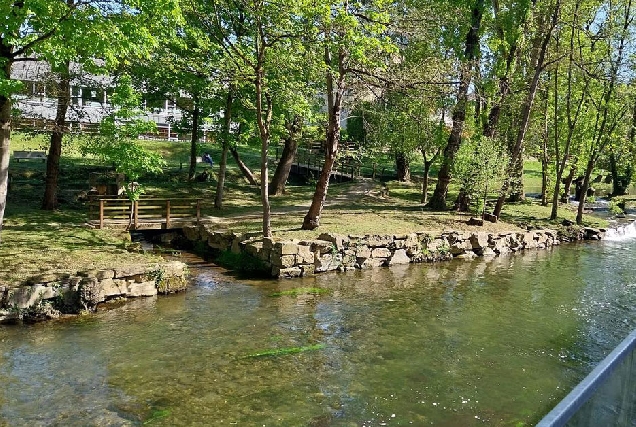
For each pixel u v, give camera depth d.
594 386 2.95
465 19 20.36
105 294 11.12
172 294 12.27
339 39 13.63
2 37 9.81
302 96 17.47
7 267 10.95
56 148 18.00
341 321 10.89
